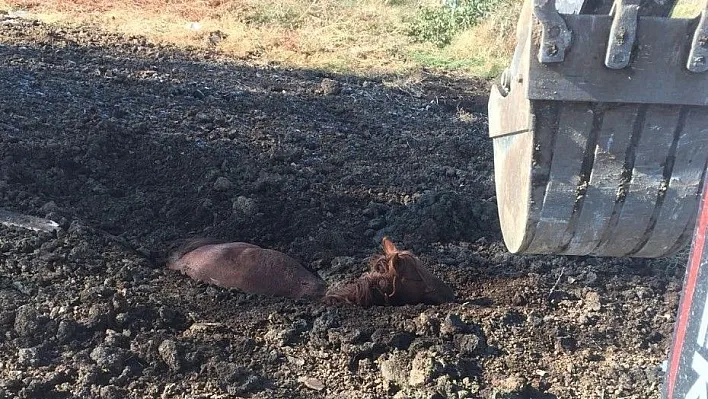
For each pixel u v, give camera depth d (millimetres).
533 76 2781
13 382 3982
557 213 3002
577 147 2904
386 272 5332
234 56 11211
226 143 7770
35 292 4777
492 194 7371
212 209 6547
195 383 4176
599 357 4758
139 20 12375
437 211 6484
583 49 2732
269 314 4973
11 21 11148
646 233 3049
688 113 2846
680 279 5758
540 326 4984
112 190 6684
